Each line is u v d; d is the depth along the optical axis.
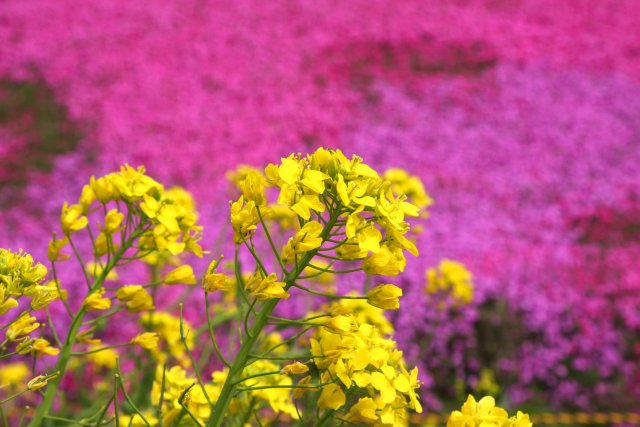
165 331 3.86
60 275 7.86
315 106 13.36
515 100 13.63
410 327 7.73
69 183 10.80
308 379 1.89
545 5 16.95
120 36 14.62
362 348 1.78
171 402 2.28
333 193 1.74
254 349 3.47
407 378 1.85
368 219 1.78
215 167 11.59
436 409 7.33
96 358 3.94
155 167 11.46
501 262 9.40
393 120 13.09
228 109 12.99
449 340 7.91
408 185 4.83
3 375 5.16
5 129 11.98
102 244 2.25
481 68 14.84
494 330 8.23
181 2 15.84
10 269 1.92
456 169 11.77
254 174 1.79
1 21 14.55
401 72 14.55
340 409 1.99
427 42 15.50
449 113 13.31
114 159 11.42
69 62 13.70
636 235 10.59
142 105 12.85
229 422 2.51
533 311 8.54
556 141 12.47
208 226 9.36
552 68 14.73
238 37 15.09
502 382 7.87
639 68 14.84
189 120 12.48
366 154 12.12
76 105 12.67
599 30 16.08
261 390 2.30
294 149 12.28
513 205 10.96
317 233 1.72
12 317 6.50
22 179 10.76
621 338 8.48
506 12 16.72
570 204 11.05
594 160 12.07
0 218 9.70
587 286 9.20
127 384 4.45
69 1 15.34
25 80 13.30
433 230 9.87
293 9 16.08
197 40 14.88
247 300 1.79
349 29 15.72
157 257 3.95
